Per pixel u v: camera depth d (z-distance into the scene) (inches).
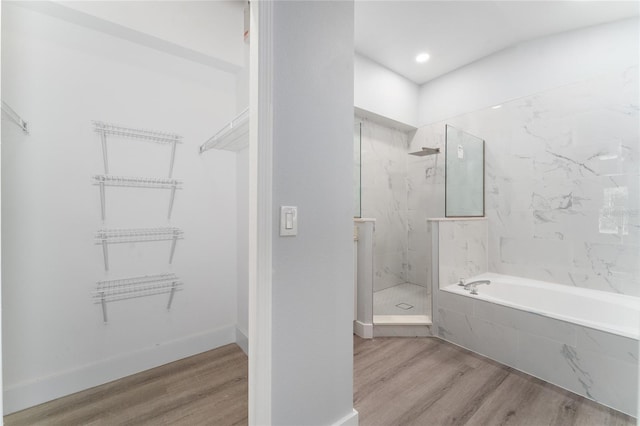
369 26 99.5
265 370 44.2
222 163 92.2
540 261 103.2
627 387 60.4
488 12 91.4
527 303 97.7
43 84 64.5
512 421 58.6
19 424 58.1
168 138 81.9
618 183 86.7
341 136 54.0
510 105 110.7
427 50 114.3
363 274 95.4
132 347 76.3
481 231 115.1
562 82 97.7
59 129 66.5
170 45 77.9
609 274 88.6
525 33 101.5
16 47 61.7
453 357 82.5
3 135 60.4
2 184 60.6
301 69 47.6
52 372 65.6
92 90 70.6
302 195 48.1
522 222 107.7
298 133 47.4
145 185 78.5
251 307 45.1
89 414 60.9
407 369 76.5
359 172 102.9
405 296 130.3
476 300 85.0
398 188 147.6
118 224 74.5
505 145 112.3
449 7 89.9
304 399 48.9
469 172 112.3
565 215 97.3
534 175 104.3
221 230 92.1
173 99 82.8
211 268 90.1
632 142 84.3
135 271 77.1
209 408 62.9
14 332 61.5
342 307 54.5
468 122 124.4
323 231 51.3
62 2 61.9
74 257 68.5
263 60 43.2
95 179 71.2
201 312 88.1
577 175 94.6
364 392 67.2
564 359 68.7
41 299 64.6
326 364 51.9
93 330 70.9
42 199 64.6
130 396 66.7
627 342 60.7
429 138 139.9
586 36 93.2
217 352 87.2
